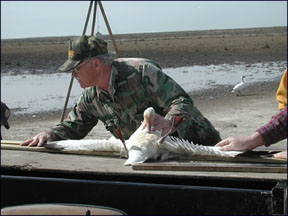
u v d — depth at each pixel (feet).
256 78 63.36
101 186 8.70
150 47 160.76
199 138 12.25
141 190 8.51
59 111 41.32
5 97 50.24
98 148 10.59
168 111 11.65
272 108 38.93
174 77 68.44
